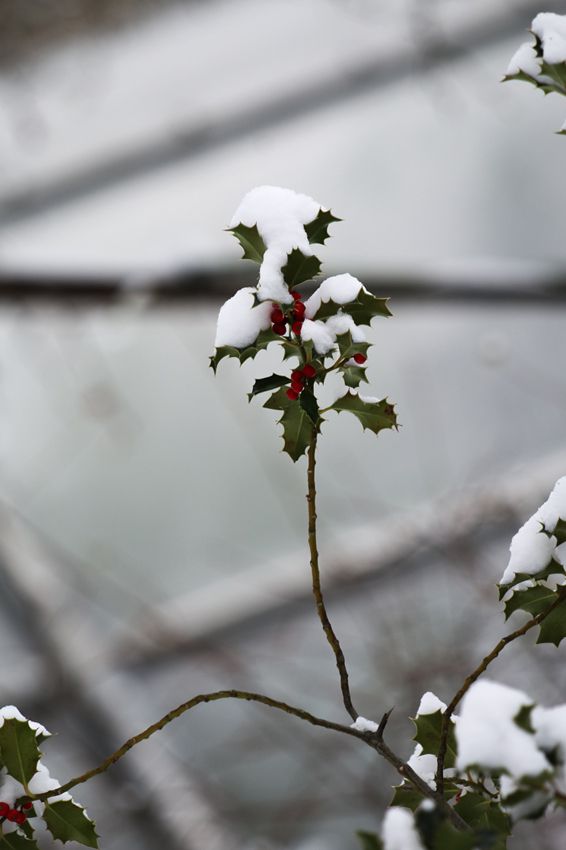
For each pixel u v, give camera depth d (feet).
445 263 36.45
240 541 47.42
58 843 25.57
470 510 41.09
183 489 50.47
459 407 51.16
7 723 10.06
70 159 64.75
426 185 60.49
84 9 65.31
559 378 50.96
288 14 70.13
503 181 59.82
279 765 37.37
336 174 61.93
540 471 46.44
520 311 53.52
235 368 53.42
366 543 44.19
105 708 41.29
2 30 63.67
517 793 9.46
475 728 9.45
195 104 66.33
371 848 9.37
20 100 65.36
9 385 53.31
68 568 47.09
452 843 9.32
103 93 67.05
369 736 10.07
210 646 41.81
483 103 62.54
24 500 50.29
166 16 70.28
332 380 51.16
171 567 47.37
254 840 35.29
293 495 48.73
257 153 63.62
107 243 60.39
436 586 39.70
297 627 42.24
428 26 62.75
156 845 36.94
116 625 44.60
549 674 32.48
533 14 64.18
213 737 39.78
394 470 48.78
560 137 60.70
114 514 49.75
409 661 35.83
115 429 51.96
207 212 61.16
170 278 33.27
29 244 61.21
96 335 54.08
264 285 9.99
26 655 43.24
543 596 10.21
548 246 57.00
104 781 39.11
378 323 54.19
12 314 50.96
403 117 63.52
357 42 66.44
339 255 57.62
